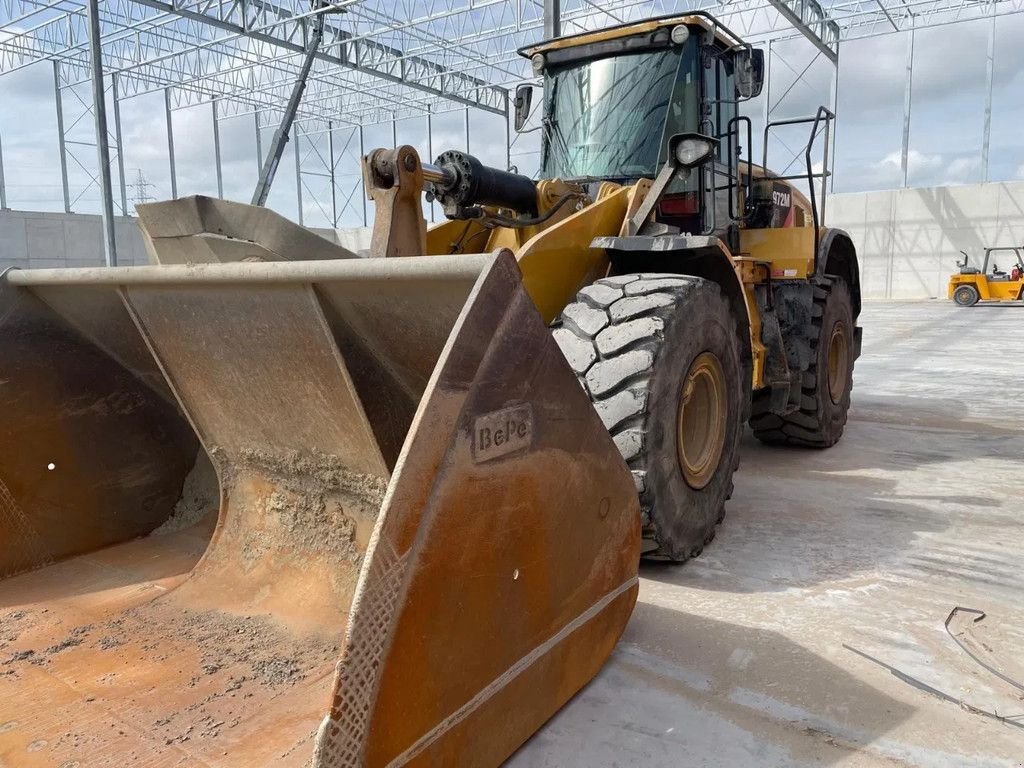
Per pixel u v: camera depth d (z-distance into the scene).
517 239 3.57
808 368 4.70
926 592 2.76
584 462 1.91
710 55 3.89
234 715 1.81
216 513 2.99
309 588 2.31
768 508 3.77
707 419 3.17
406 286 1.77
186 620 2.27
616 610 2.20
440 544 1.48
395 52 20.12
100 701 1.88
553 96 4.16
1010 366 8.78
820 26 19.02
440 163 3.21
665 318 2.75
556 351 1.75
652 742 1.88
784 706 2.04
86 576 2.58
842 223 21.97
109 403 2.84
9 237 17.58
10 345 2.57
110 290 2.43
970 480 4.25
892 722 1.97
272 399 2.29
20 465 2.61
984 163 19.95
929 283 20.95
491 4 15.16
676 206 3.78
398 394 2.14
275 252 2.64
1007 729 1.94
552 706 1.95
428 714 1.50
